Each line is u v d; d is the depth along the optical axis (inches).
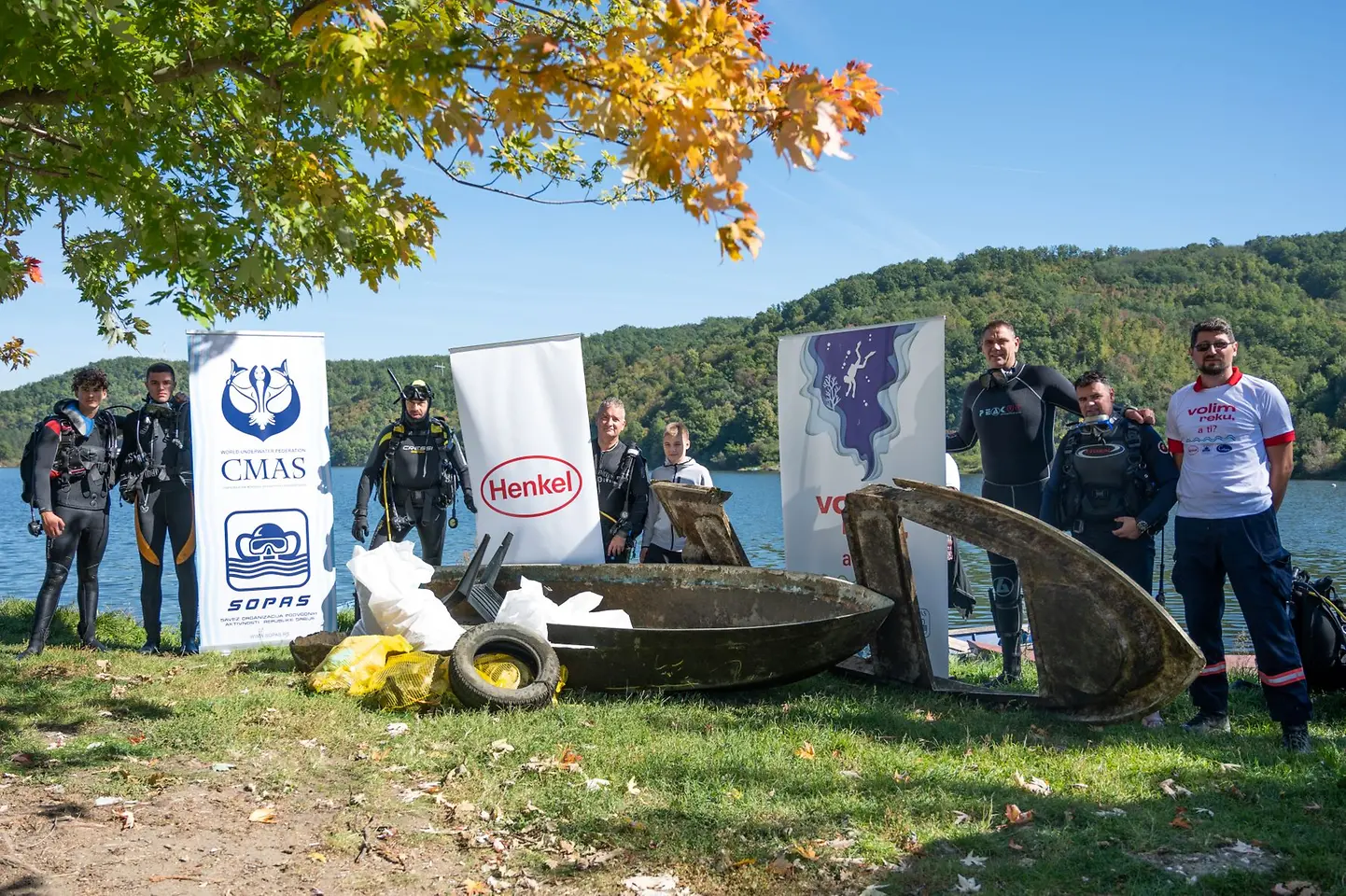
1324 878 149.6
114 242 200.2
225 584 345.4
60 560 326.3
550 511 330.3
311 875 156.8
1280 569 225.9
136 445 342.6
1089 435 266.2
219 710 241.8
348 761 209.5
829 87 127.3
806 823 171.9
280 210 196.9
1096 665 240.4
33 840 167.0
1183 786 190.7
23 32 158.6
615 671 262.4
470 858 163.0
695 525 325.1
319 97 174.4
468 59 130.8
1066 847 162.1
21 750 212.1
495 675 250.2
